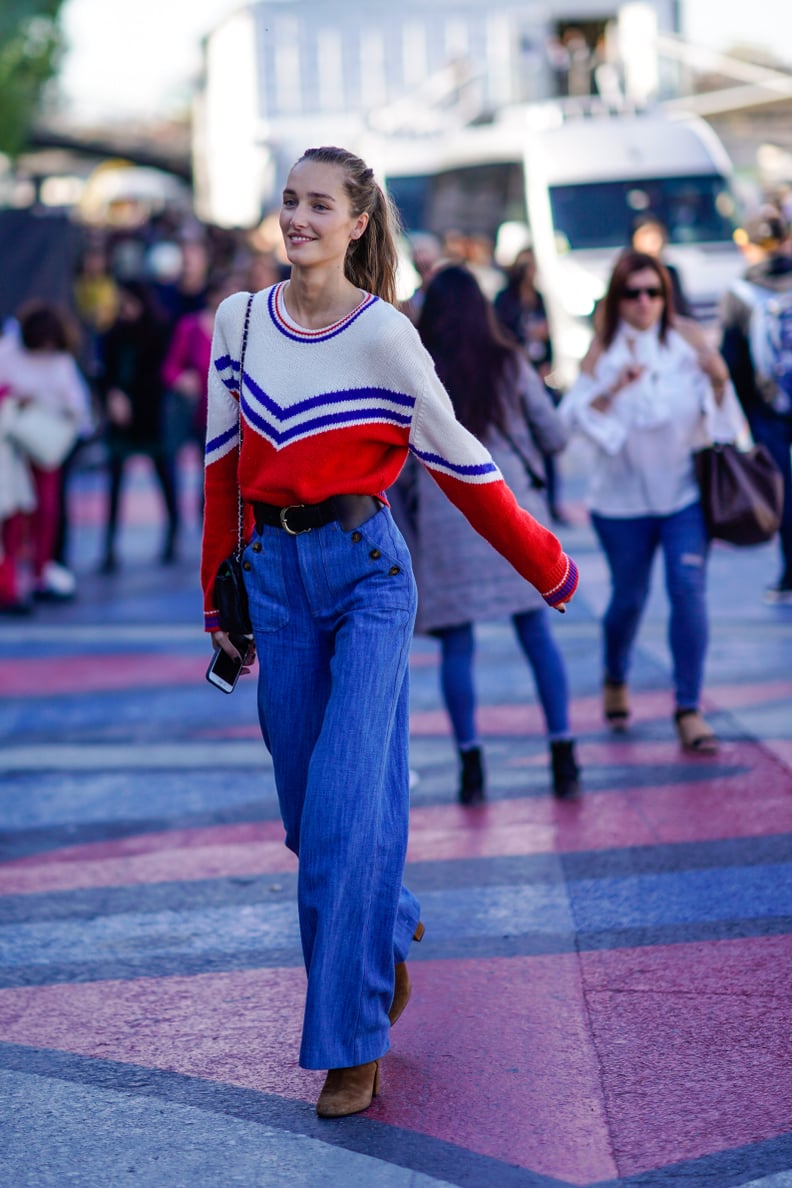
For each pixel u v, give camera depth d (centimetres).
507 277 1454
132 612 1081
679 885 530
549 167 1873
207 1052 420
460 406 605
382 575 373
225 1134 373
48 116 5712
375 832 369
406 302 420
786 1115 373
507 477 611
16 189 4359
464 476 367
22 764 729
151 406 1234
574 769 634
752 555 1146
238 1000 454
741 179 2317
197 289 1431
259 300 375
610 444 675
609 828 595
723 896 518
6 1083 405
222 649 400
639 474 679
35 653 967
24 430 1073
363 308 365
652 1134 367
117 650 967
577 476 1627
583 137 1902
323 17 2475
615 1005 439
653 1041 416
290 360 367
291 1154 362
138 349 1223
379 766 368
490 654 905
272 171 2489
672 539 680
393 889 379
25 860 596
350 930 367
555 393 1444
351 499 371
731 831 582
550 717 633
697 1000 440
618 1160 355
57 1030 439
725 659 845
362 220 370
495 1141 366
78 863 589
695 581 677
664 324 675
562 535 1266
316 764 367
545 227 1839
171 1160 361
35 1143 372
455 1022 433
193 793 675
